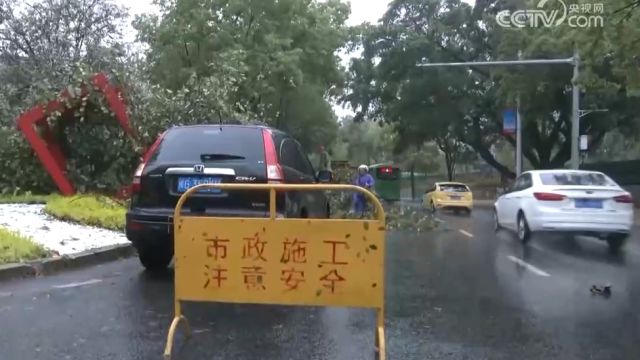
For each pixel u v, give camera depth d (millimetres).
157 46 32062
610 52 19500
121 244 10414
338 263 5164
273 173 7812
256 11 31656
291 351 5379
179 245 5348
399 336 5871
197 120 17656
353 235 5145
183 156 8078
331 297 5168
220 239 5305
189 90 18328
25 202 15281
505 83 30578
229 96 19703
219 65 24453
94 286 7812
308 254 5199
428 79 38875
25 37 30203
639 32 16141
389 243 13578
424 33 40188
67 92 15492
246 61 30109
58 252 9336
